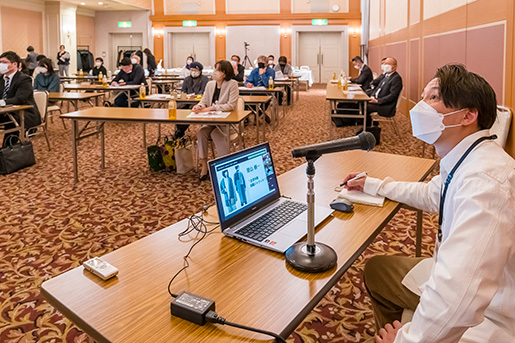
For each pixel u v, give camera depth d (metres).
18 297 2.32
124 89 7.81
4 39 13.69
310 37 17.08
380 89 6.82
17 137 5.18
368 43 14.98
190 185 4.43
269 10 16.62
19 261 2.73
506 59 4.22
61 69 14.02
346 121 6.83
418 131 1.31
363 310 2.25
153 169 4.97
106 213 3.60
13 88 5.32
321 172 2.20
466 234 1.02
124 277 1.21
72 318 1.03
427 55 7.40
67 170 4.96
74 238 3.09
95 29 17.94
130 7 16.72
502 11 4.30
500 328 1.13
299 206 1.67
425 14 7.51
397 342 1.06
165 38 17.41
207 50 17.61
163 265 1.27
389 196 1.75
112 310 1.05
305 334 2.04
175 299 1.04
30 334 2.01
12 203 3.81
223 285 1.16
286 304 1.07
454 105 1.22
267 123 8.19
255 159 1.64
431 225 3.36
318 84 17.36
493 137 1.25
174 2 17.14
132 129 7.71
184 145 4.84
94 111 4.66
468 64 5.36
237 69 10.02
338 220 1.58
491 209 1.03
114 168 5.07
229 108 4.68
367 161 2.41
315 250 1.29
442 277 1.00
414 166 2.29
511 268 1.12
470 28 5.27
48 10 15.20
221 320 0.98
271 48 16.86
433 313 0.98
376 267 1.67
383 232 3.23
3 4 13.50
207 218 1.63
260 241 1.39
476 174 1.10
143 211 3.65
